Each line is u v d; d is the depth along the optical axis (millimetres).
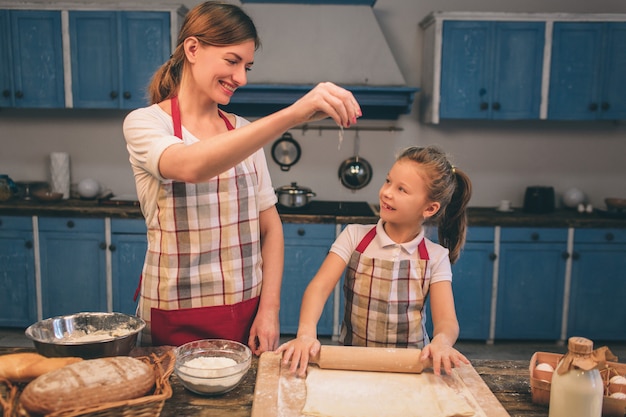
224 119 1535
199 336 1467
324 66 3748
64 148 4145
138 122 1304
